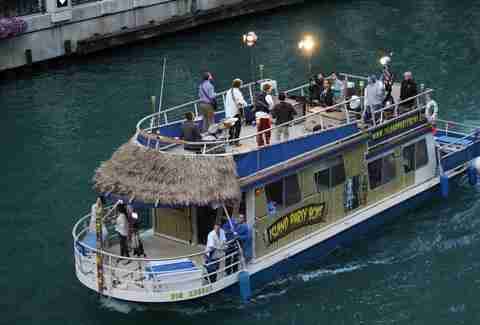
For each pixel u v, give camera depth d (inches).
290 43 4173.2
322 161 2123.5
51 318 2015.3
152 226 2123.5
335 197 2185.0
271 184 2025.1
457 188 2539.4
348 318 1980.8
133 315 1983.3
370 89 2239.2
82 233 2126.0
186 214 2046.0
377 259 2191.2
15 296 2113.7
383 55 3907.5
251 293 2023.9
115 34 4151.1
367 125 2247.8
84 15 4089.6
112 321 1972.2
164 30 4347.9
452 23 4370.1
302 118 2082.9
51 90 3609.7
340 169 2181.3
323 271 2133.4
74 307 2053.4
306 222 2132.1
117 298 1916.8
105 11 4178.2
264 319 1961.1
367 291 2075.5
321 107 2306.8
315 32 4343.0
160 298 1892.2
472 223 2352.4
